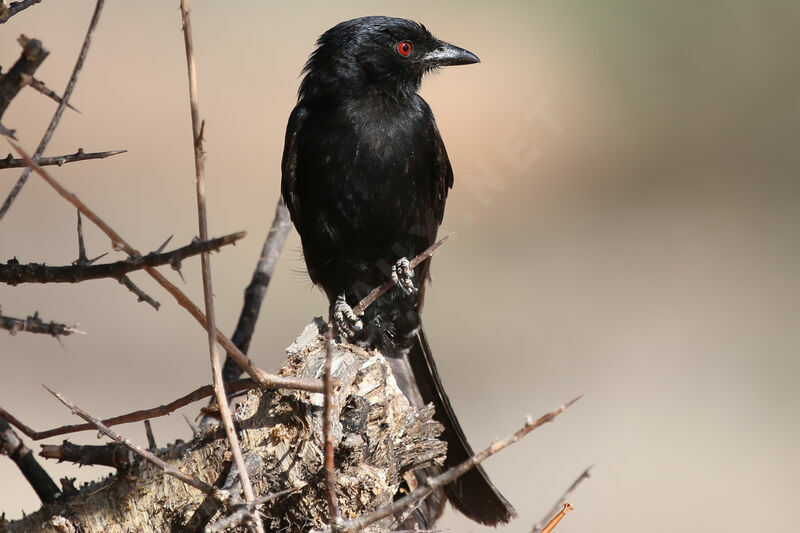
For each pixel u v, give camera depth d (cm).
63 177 2181
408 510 491
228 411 411
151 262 387
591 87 2594
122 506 471
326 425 393
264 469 471
